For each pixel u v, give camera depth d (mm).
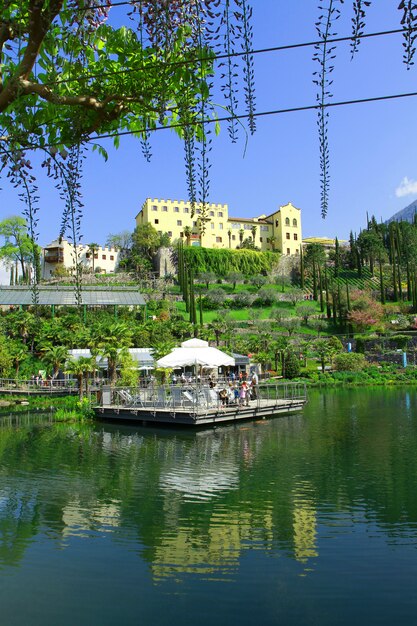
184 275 82812
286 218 116062
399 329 77500
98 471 16172
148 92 4039
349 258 110812
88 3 3803
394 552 9344
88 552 9641
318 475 15062
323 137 3822
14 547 9922
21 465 17188
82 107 4152
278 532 10500
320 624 7012
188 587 8180
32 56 3586
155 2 3760
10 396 39750
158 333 59844
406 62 3273
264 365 63125
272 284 101562
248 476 15125
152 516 11641
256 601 7641
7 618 7141
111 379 36531
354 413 29859
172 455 18516
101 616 7250
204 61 3779
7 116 4020
